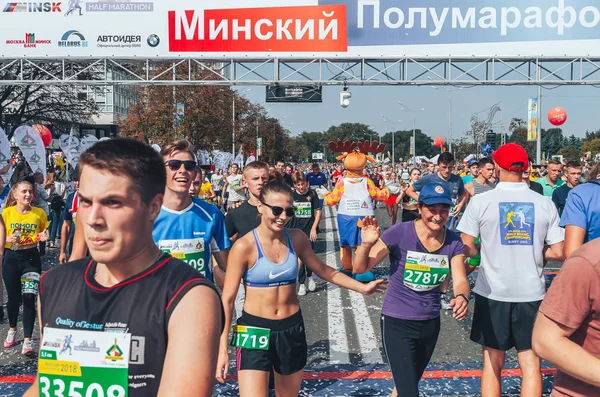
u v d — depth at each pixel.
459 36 17.42
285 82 17.80
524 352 4.07
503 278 4.08
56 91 37.66
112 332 1.71
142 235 1.74
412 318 3.94
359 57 17.47
